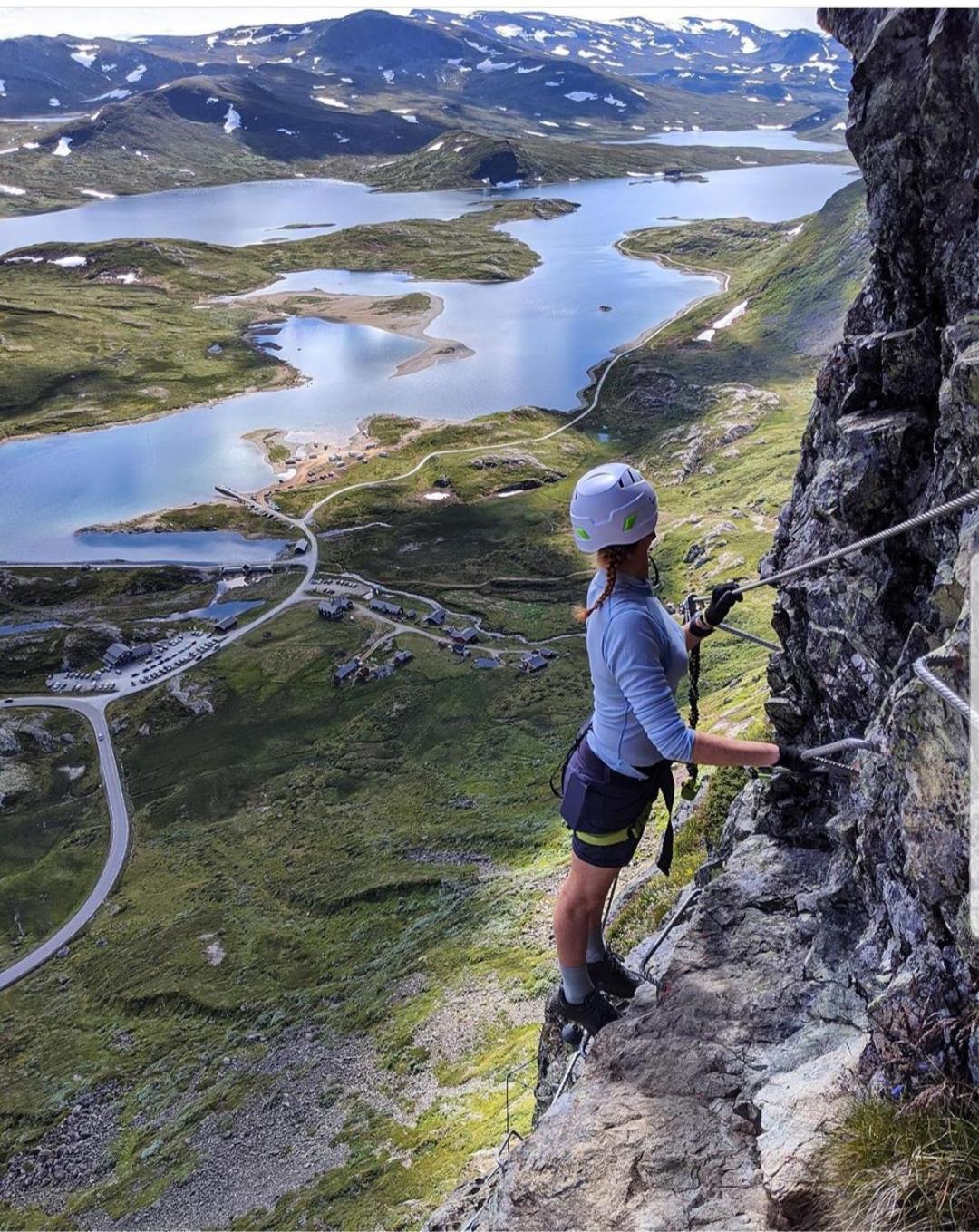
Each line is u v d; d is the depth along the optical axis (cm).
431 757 11931
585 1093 712
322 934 8862
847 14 890
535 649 14150
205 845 10825
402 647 14425
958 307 785
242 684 13900
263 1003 8131
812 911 821
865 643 853
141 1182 6362
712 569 14762
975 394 674
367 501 19150
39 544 18050
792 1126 615
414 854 9819
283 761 12244
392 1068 6662
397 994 7556
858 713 896
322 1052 7150
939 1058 571
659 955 905
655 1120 662
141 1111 7244
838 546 888
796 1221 562
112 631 15162
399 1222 4741
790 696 994
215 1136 6569
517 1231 622
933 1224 496
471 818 10338
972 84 750
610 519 609
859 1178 543
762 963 784
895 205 841
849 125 871
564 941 741
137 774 12344
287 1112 6575
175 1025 8125
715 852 1156
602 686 653
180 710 13362
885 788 672
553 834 9644
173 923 9462
